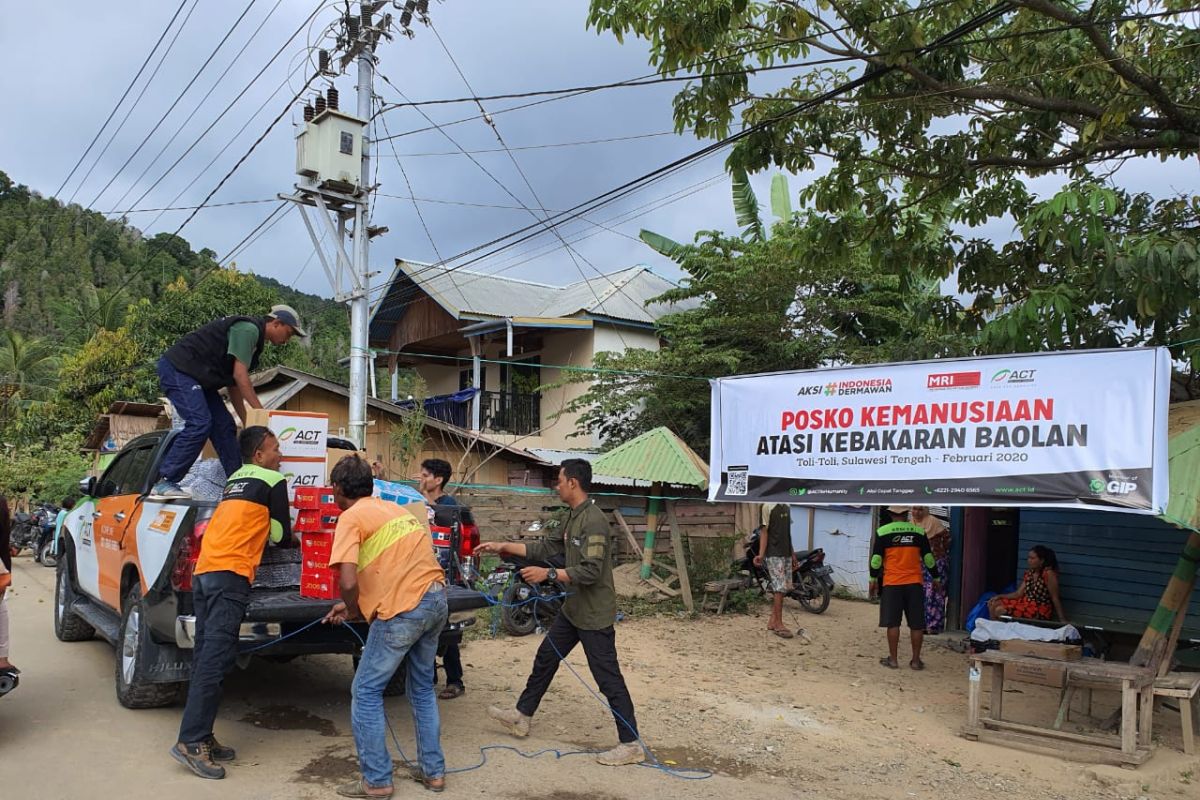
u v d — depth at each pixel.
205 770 4.44
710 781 4.96
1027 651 6.43
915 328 10.09
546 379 20.61
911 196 9.50
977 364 6.57
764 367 15.82
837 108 8.72
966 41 7.64
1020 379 6.38
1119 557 8.68
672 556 12.57
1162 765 5.68
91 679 6.43
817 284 16.02
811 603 11.88
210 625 4.50
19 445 24.64
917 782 5.21
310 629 5.08
